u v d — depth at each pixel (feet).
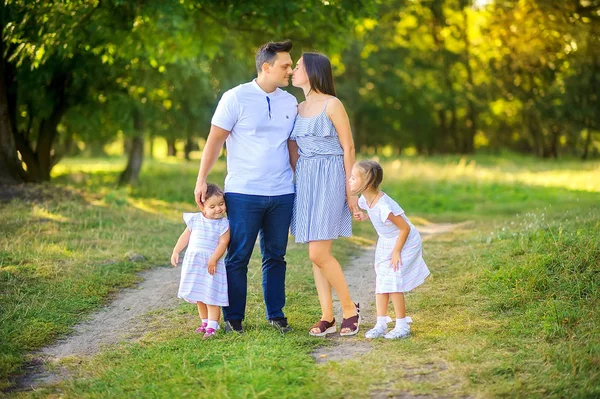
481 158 103.86
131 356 14.90
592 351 13.12
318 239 15.60
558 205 44.47
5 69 42.91
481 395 11.64
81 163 113.19
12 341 15.81
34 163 46.80
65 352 15.60
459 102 120.26
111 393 12.57
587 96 96.37
